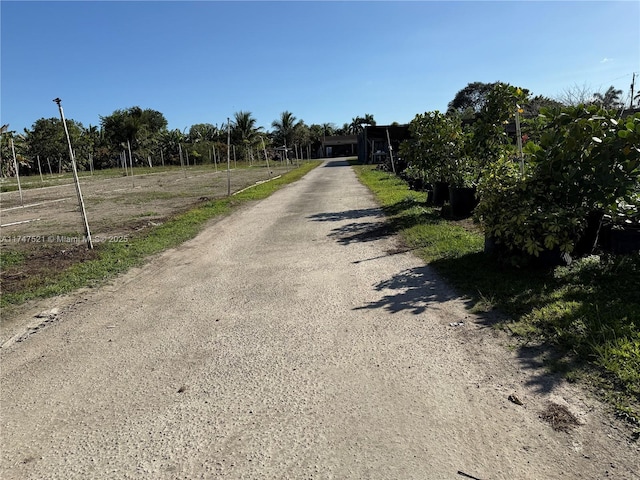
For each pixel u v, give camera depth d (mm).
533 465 2158
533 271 4773
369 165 38812
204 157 58188
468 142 8977
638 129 4203
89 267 6379
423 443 2367
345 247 7109
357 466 2230
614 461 2143
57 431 2688
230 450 2410
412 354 3340
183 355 3598
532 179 4906
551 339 3295
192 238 8594
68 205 15320
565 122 4758
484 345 3377
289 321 4180
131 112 63625
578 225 4562
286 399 2867
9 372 3488
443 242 6551
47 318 4613
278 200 14273
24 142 41094
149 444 2504
